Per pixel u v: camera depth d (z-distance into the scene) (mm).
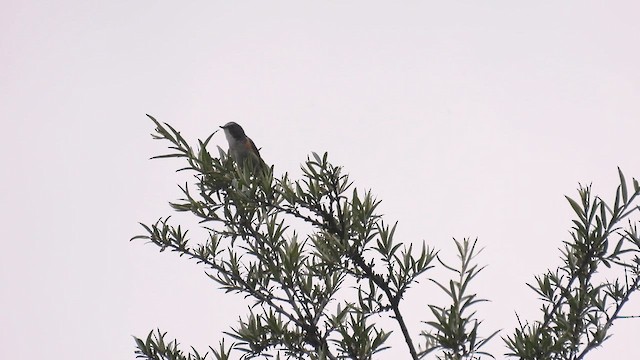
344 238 8766
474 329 7438
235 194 9117
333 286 8992
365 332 8281
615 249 8055
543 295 8578
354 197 8852
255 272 9188
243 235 9258
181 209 9398
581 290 8180
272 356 8680
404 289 8547
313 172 8945
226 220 9312
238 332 8773
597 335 7734
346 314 8703
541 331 7879
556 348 7699
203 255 9406
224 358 8656
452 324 7488
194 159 9148
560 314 8266
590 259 8234
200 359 8688
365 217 8883
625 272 8031
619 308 7969
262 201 9156
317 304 8914
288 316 8773
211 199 9359
